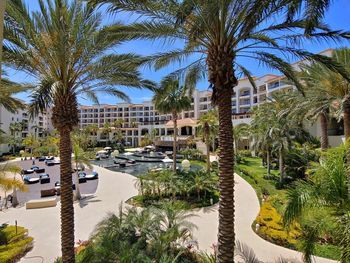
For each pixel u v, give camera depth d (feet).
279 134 68.49
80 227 41.27
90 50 23.58
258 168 96.07
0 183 37.09
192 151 136.46
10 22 20.75
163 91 30.30
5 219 46.39
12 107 38.37
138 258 23.81
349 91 38.32
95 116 327.47
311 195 17.22
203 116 88.84
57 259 27.40
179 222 31.07
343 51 37.50
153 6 19.42
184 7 17.95
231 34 20.59
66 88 24.11
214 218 43.29
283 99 84.23
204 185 55.77
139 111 312.71
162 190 57.62
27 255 31.76
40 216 48.01
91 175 89.20
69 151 24.61
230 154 21.29
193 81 31.42
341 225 16.14
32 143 185.57
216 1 17.72
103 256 24.88
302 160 65.72
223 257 20.71
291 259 27.30
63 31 21.30
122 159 154.71
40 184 86.79
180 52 25.40
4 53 21.26
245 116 141.79
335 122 89.86
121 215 32.14
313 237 17.89
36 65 23.31
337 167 17.57
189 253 27.99
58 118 23.88
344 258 15.33
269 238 32.48
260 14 19.24
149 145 205.05
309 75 42.88
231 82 21.24
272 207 42.88
